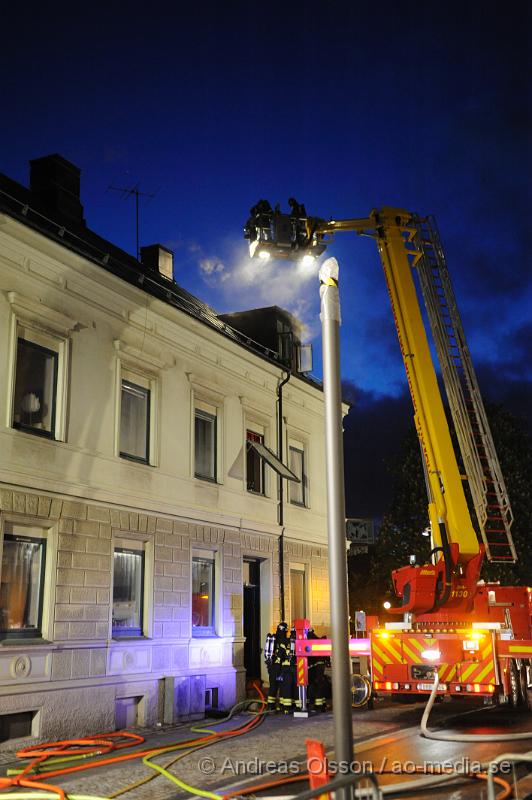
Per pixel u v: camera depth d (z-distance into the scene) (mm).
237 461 18406
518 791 8039
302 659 15242
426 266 14445
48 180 17484
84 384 13930
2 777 9461
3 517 11992
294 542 20391
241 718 15031
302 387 21516
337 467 6148
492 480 13805
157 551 15266
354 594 35844
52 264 13352
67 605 12906
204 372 17578
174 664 15250
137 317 15422
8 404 12227
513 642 13047
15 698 11664
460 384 13961
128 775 9344
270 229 10734
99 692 13242
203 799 8047
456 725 12961
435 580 13766
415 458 30000
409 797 7891
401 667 13383
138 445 15383
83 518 13492
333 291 6500
